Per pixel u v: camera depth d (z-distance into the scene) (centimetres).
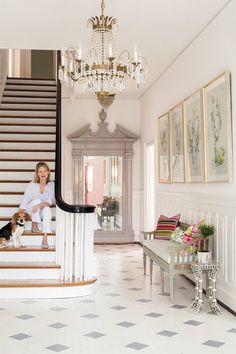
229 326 435
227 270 509
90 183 1095
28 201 631
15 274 561
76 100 1100
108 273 707
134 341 389
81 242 566
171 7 524
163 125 827
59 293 539
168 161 784
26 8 528
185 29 599
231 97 501
